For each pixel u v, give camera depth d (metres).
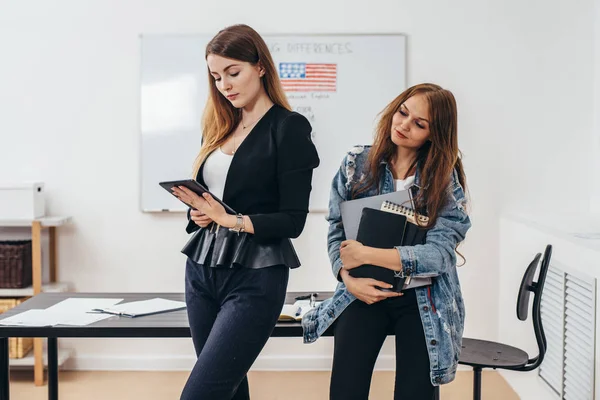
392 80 3.97
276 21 3.96
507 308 3.84
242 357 1.85
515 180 4.00
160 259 4.07
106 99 4.02
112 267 4.08
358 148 2.18
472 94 3.98
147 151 4.01
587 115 3.96
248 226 1.81
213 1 3.97
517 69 3.96
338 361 2.00
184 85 3.98
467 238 4.03
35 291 3.80
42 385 3.82
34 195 3.81
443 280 2.02
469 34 3.96
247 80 1.84
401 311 2.01
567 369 2.94
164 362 4.12
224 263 1.87
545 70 3.96
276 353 4.11
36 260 3.79
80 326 2.19
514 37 3.96
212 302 1.96
